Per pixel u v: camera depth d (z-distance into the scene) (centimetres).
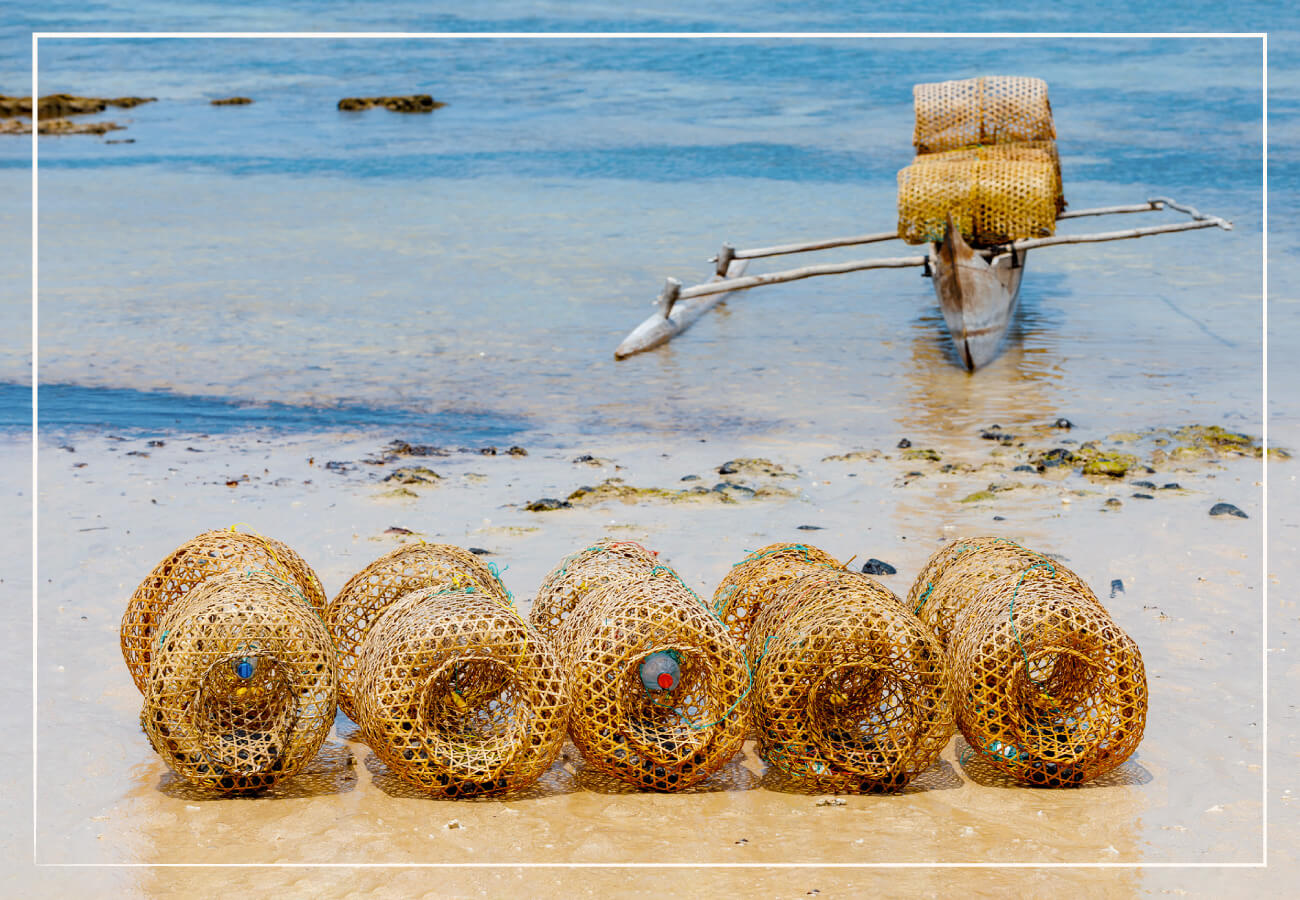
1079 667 679
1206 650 821
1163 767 679
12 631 870
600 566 768
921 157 1825
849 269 1912
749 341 1922
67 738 720
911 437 1410
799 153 3578
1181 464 1269
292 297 2167
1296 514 1105
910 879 570
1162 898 553
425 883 568
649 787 670
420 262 2455
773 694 656
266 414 1520
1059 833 616
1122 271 2264
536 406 1573
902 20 6103
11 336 1886
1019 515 1123
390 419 1507
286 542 1056
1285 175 2992
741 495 1193
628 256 2495
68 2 7794
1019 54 5019
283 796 662
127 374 1692
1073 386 1611
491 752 647
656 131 3991
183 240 2675
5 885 567
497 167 3581
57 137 4400
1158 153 3266
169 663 640
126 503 1173
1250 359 1706
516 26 6475
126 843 606
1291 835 607
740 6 6800
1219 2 6062
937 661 654
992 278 1770
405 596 701
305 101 5012
